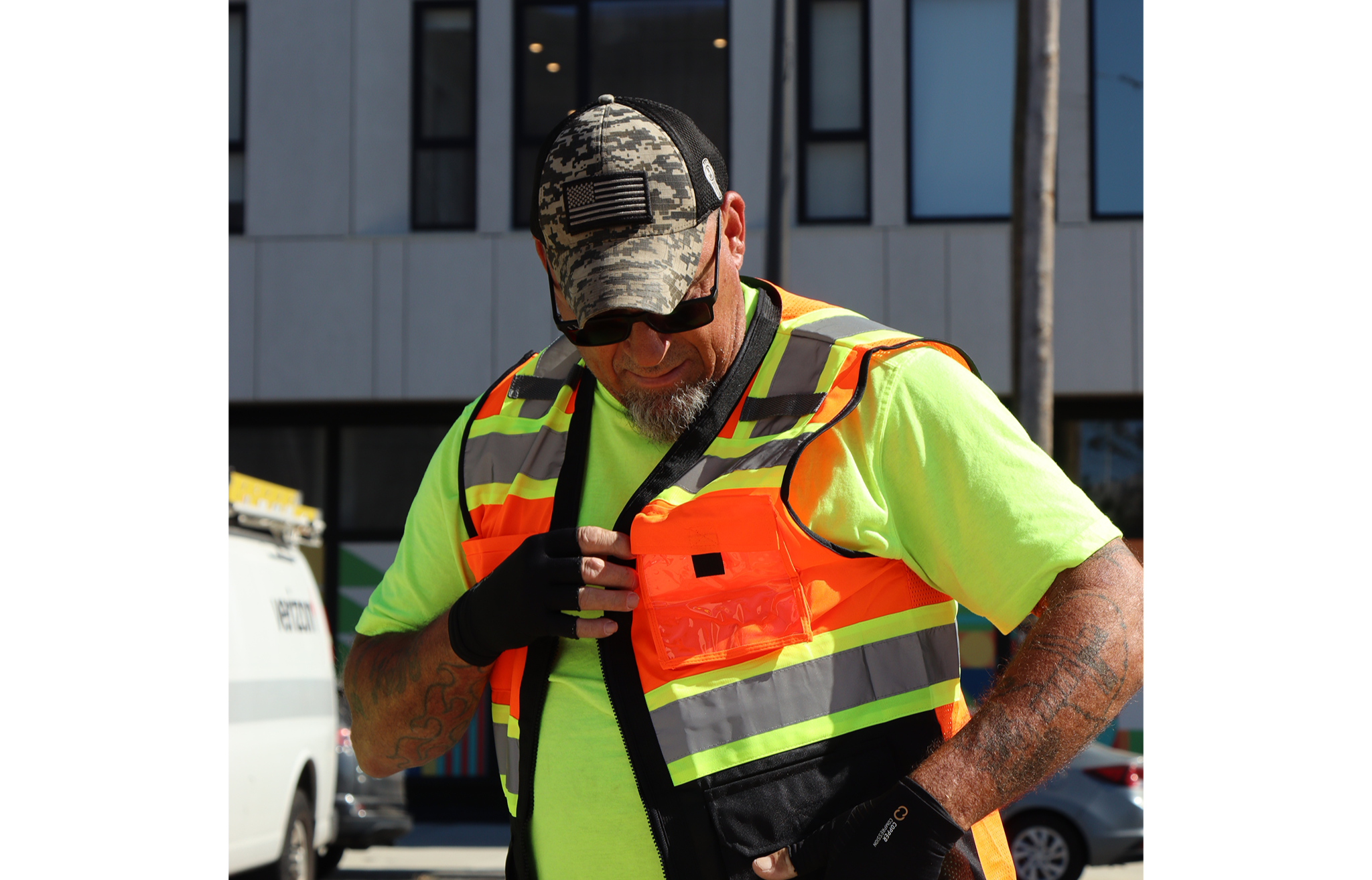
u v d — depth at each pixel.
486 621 1.63
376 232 12.51
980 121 11.90
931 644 1.61
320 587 12.86
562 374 1.80
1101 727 1.44
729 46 12.32
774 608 1.54
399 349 12.41
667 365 1.59
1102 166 11.59
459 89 12.61
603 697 1.61
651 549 1.57
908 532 1.59
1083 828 8.04
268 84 12.59
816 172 12.07
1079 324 11.56
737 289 1.66
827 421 1.58
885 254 11.85
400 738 1.83
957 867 1.51
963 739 1.43
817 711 1.54
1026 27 6.37
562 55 12.61
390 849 10.45
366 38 12.59
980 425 1.56
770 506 1.56
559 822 1.64
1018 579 1.50
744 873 1.50
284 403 12.62
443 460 1.87
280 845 6.70
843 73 12.09
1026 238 6.33
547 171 1.56
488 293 12.41
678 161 1.54
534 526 1.71
